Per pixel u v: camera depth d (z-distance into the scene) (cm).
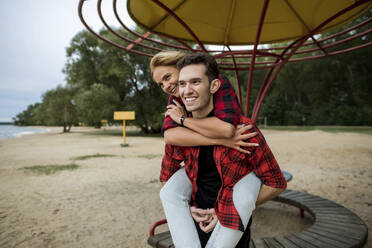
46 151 1210
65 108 3478
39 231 326
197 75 104
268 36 379
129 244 290
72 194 495
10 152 1184
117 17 298
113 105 2267
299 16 341
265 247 176
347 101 4159
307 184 539
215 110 113
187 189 123
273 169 110
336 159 844
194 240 110
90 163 846
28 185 566
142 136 2328
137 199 462
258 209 405
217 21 364
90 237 309
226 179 111
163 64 131
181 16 338
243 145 107
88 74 2688
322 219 230
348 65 3659
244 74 4331
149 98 2294
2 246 286
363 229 205
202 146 117
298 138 1669
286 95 4947
